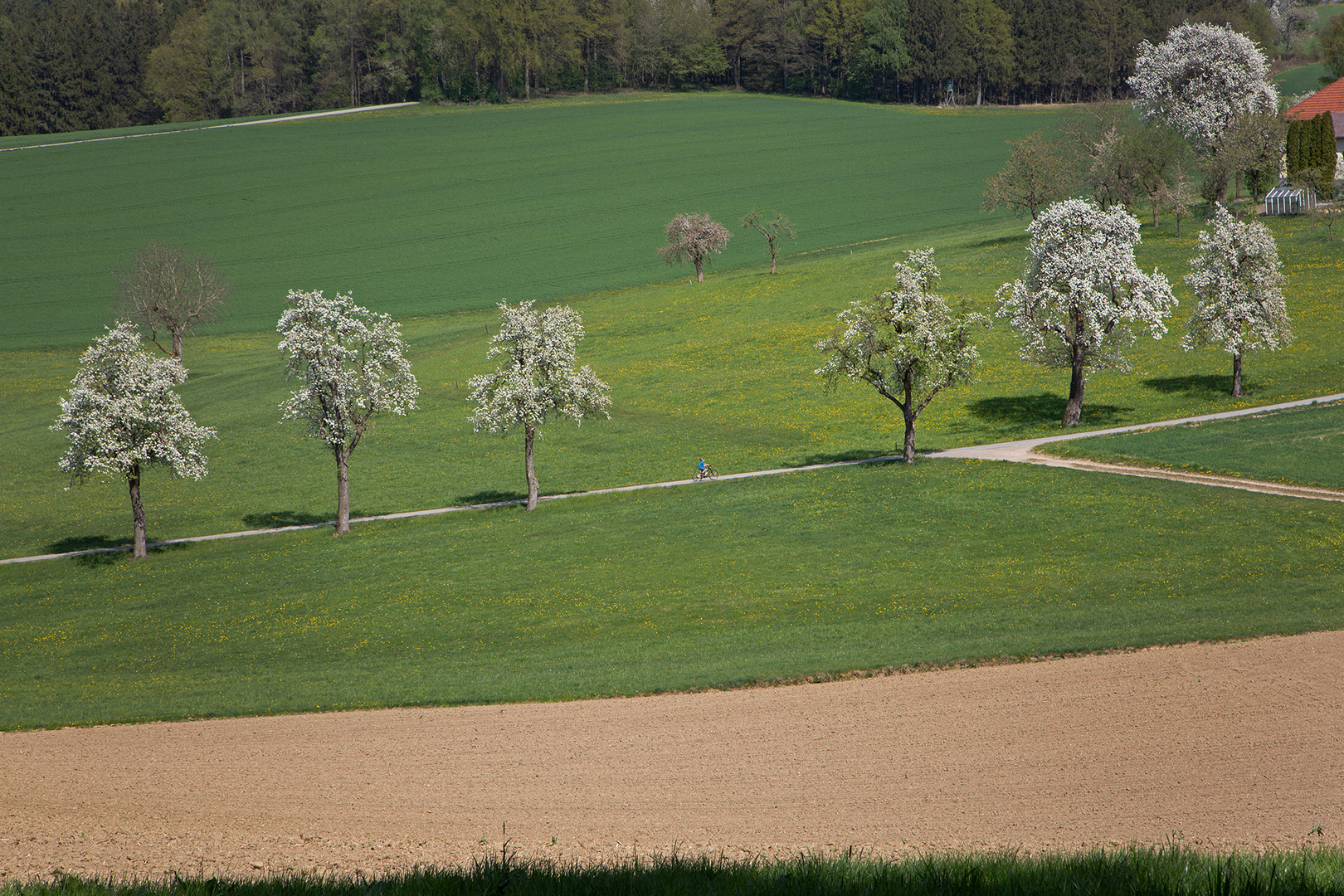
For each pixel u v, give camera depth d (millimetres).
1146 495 49562
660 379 89625
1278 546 41719
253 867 17844
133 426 59719
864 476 58844
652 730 26766
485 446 77625
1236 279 67375
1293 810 19312
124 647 43219
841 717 26891
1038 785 21344
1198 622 32875
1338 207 102750
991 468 57125
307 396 60219
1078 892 11914
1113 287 66375
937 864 14055
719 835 19141
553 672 33812
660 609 41500
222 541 61375
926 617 37156
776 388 84062
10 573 57906
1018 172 111688
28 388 101125
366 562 53344
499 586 46906
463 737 27203
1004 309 68562
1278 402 64750
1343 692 25844
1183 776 21344
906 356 58344
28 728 31859
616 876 13406
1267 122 104375
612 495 62406
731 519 53969
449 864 17578
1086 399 72500
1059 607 36875
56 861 18578
